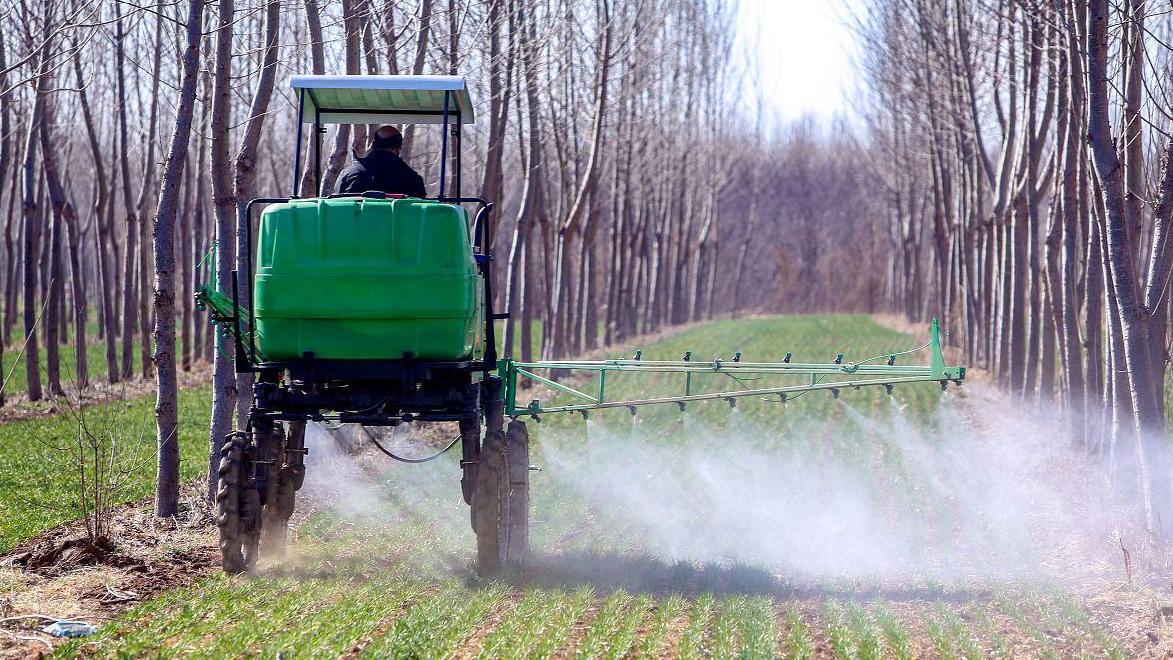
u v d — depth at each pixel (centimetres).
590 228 15325
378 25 6550
